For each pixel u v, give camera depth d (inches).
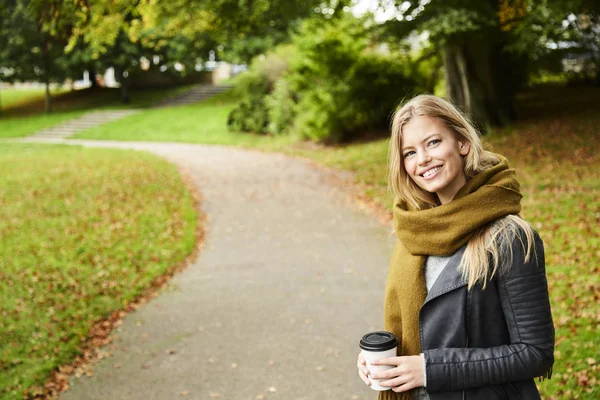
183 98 1574.8
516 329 64.2
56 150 952.9
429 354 65.7
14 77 1514.5
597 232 307.0
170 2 586.9
